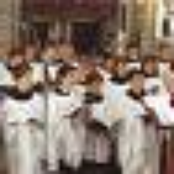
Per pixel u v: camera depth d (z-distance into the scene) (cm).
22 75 630
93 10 1032
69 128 610
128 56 750
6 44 995
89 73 637
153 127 605
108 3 1037
